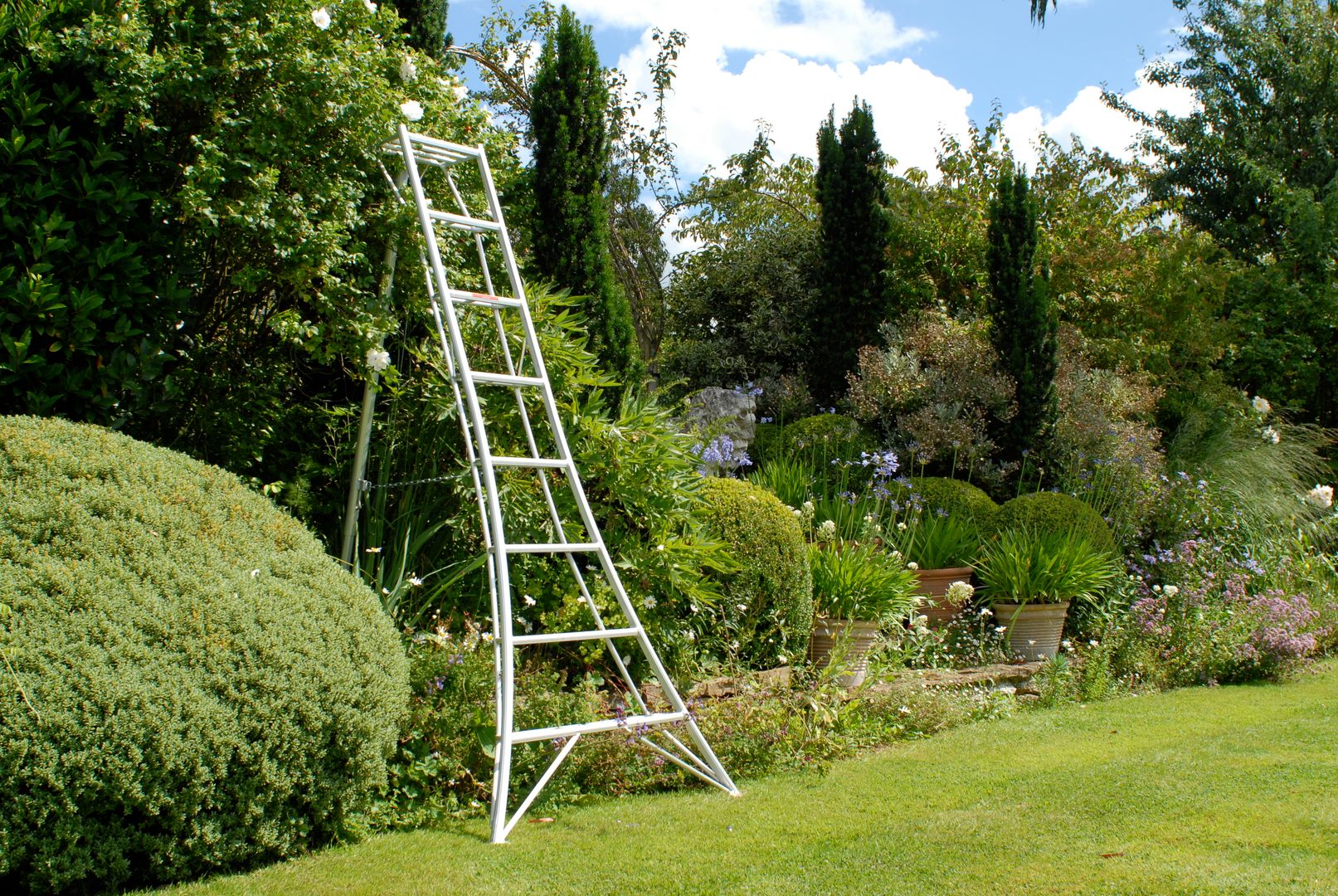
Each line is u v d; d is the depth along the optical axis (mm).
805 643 5488
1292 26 15672
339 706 3027
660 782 3934
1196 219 16141
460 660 3971
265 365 4934
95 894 2619
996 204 8766
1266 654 6383
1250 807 3213
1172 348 11008
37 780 2457
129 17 3865
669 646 4840
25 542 2803
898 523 7148
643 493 4789
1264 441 9789
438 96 5133
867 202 9750
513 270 4445
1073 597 6762
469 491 4676
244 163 4148
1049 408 8422
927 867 2750
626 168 10633
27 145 3750
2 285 3619
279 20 4352
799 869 2762
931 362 9219
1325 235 12570
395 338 5086
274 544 3322
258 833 2865
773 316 10312
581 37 6348
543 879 2734
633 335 6480
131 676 2645
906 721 4852
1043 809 3297
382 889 2646
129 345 4016
